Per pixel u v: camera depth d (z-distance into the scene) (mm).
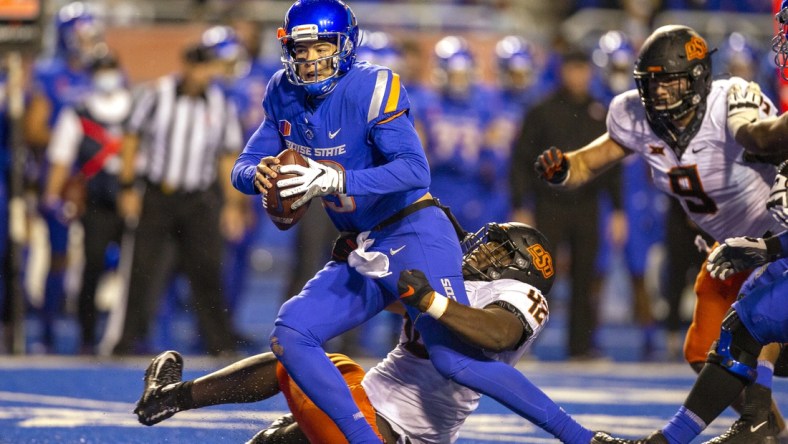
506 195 31641
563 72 27906
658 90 14852
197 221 26828
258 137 14492
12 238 28219
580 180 16250
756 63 34750
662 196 33344
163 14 37781
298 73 13812
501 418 19594
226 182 28484
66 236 29656
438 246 13953
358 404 13703
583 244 28047
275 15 38219
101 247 28562
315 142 13945
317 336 13734
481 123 31109
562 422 13438
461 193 30625
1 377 23203
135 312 27016
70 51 31328
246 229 31219
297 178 13258
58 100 30922
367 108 13648
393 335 29344
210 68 26844
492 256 13875
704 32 39125
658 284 35656
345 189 13328
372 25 39031
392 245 13953
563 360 28953
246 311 37406
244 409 19141
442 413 13820
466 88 30797
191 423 17703
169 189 26672
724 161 15180
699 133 15141
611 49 33875
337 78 13852
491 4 41188
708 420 13953
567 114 27719
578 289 28203
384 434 13734
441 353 13305
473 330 12906
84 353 28125
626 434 17719
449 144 30375
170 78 27094
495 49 38000
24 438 16344
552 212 27797
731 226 15727
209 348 27125
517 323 13258
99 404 19750
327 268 14336
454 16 40312
